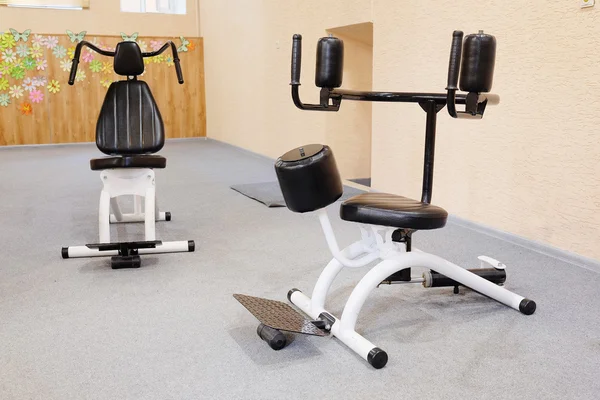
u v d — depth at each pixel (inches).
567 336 83.3
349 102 205.9
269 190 187.2
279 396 67.8
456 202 146.9
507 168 130.8
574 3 111.8
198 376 72.2
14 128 291.4
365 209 77.5
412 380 71.4
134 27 310.8
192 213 157.6
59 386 69.6
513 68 126.6
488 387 69.8
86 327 85.7
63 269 111.3
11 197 177.3
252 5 255.8
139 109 134.6
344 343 79.2
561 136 117.3
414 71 156.0
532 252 123.1
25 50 286.4
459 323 87.6
